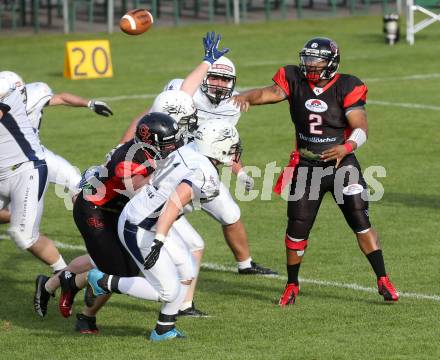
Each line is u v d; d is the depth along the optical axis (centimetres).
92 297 1554
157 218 1505
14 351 1515
